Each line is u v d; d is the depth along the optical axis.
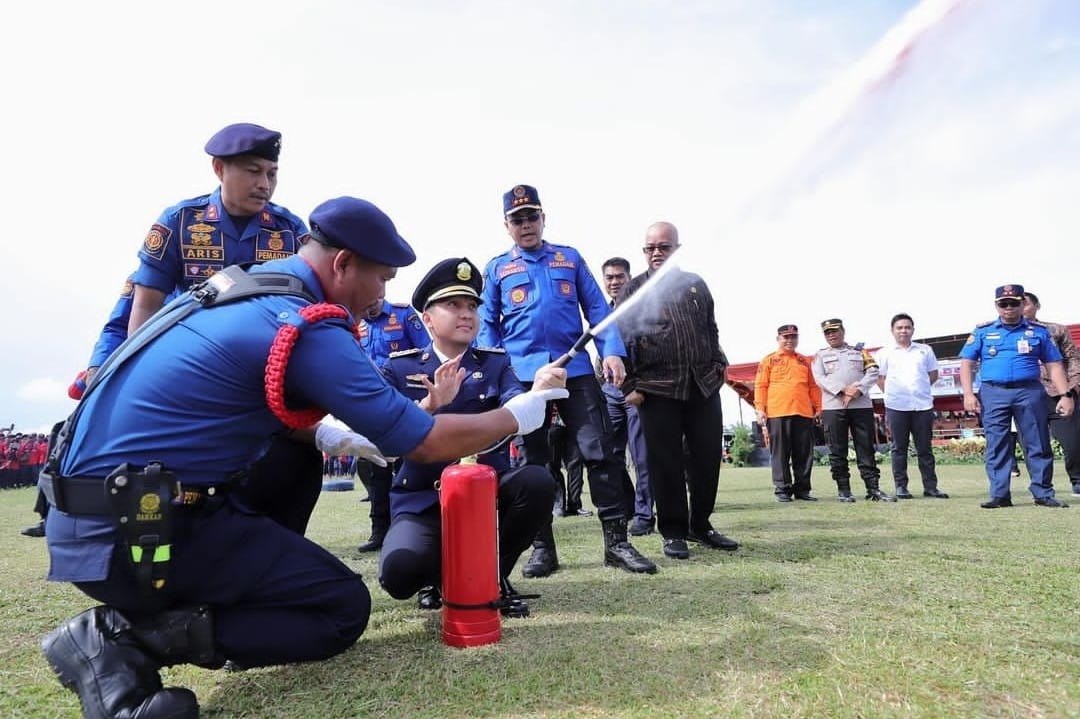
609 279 6.04
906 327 6.69
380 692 1.70
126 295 3.02
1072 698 1.55
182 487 1.57
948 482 8.46
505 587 2.53
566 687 1.68
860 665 1.77
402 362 2.76
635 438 4.73
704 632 2.10
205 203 2.68
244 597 1.70
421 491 2.48
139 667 1.52
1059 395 5.85
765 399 6.76
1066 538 3.75
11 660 2.05
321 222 1.78
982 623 2.14
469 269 2.74
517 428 1.89
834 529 4.23
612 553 3.21
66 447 1.58
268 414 1.67
